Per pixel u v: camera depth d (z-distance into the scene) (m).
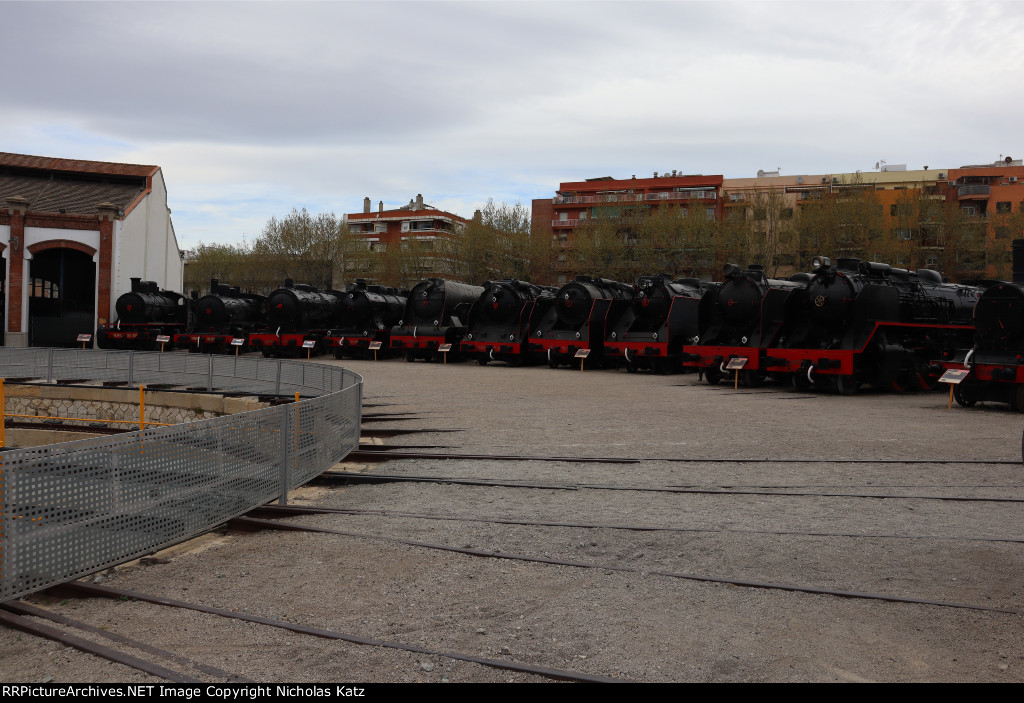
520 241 68.75
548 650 4.60
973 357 17.98
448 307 37.41
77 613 5.29
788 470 10.15
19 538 5.29
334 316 42.53
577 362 34.75
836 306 21.59
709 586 5.74
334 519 7.82
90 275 45.12
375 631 4.93
